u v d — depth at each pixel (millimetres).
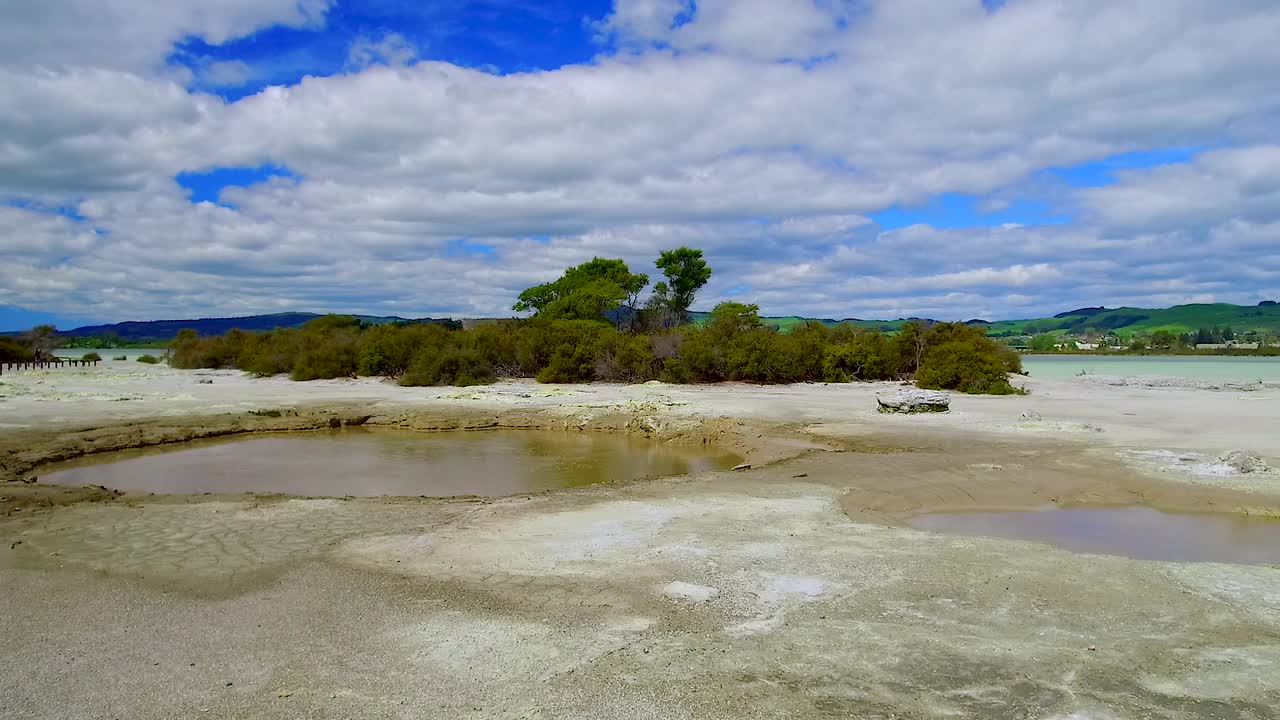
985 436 19703
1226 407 27328
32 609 7266
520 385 40125
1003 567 8648
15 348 65312
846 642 6445
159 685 5625
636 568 8594
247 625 6844
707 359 40875
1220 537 10578
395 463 18594
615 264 68750
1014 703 5355
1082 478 14023
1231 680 5742
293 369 47594
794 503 12180
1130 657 6168
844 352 43000
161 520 11070
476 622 6902
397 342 46375
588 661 6047
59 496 13023
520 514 11492
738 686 5605
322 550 9375
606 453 20312
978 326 46531
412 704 5332
